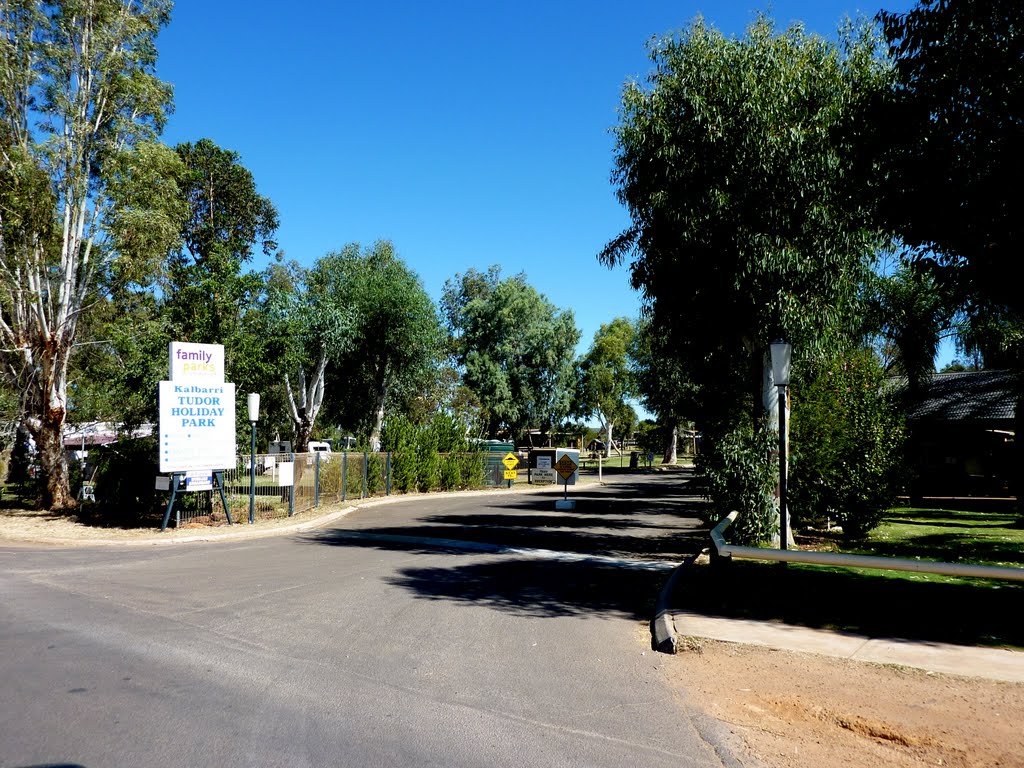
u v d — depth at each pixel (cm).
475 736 504
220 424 1862
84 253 2389
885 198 1041
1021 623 824
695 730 521
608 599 1029
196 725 515
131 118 2411
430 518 2261
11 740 481
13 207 2136
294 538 1738
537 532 1875
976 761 464
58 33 2317
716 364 1794
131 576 1175
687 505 2833
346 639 773
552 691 607
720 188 1391
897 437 1630
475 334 6375
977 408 2816
